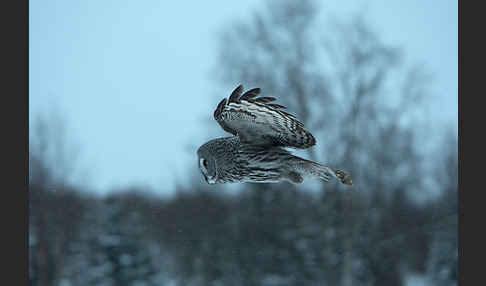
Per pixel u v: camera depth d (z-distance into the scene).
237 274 27.61
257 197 27.39
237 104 10.27
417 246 29.69
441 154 28.77
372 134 26.03
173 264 29.42
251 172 11.09
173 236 29.59
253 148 11.03
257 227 27.22
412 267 30.70
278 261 26.86
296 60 25.89
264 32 26.11
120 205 29.14
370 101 26.00
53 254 30.28
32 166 33.00
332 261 26.33
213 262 28.28
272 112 10.34
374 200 26.55
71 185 32.91
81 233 29.92
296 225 26.89
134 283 27.30
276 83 25.48
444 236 30.02
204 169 11.50
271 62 25.98
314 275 26.42
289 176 11.06
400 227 27.80
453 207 29.20
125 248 27.56
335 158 25.41
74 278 28.58
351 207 26.12
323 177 10.98
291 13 26.20
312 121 25.30
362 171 25.97
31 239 30.56
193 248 29.09
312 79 26.02
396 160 26.19
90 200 32.50
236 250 27.53
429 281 30.66
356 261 26.72
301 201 27.12
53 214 31.48
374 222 26.98
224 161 11.23
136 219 28.69
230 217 28.64
